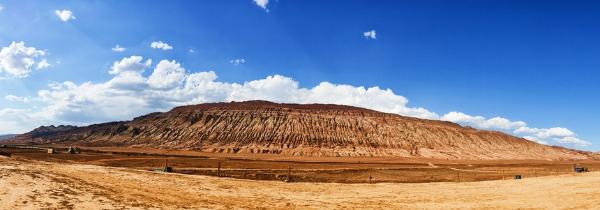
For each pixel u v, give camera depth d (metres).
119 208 32.34
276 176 93.94
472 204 46.50
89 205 31.98
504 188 61.00
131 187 44.16
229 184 54.94
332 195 51.69
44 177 40.56
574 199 49.34
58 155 127.69
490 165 181.12
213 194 46.31
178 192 45.06
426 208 43.47
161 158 134.88
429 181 93.62
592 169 160.00
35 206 29.38
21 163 51.50
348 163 162.75
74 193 35.38
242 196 46.66
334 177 99.19
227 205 39.72
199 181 54.78
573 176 77.69
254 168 115.06
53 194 33.69
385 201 47.91
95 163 107.94
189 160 135.12
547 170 141.62
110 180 47.06
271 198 46.72
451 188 61.00
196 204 38.59
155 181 50.88
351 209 41.59
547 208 43.62
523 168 154.88
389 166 147.75
